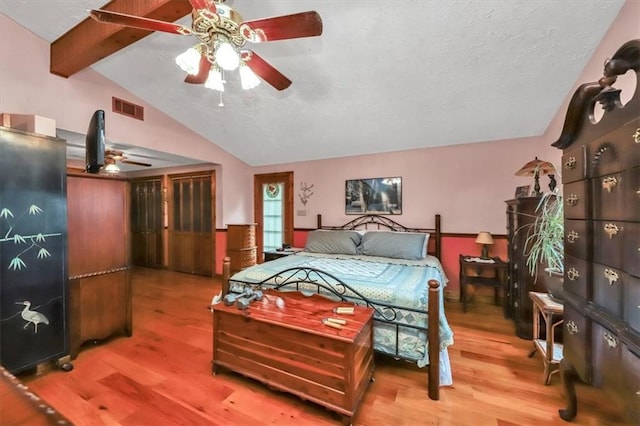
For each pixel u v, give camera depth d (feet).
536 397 5.54
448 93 8.73
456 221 11.93
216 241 15.67
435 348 5.55
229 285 7.89
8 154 5.74
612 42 5.72
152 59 8.68
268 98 10.12
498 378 6.18
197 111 11.51
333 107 10.23
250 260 14.58
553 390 5.75
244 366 5.96
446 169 12.09
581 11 5.62
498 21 6.07
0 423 1.80
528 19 5.94
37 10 6.95
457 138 11.44
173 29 4.58
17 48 7.42
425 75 8.04
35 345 6.15
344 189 14.19
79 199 7.32
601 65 6.18
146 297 12.14
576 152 4.45
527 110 9.17
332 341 4.98
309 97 9.78
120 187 8.21
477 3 5.73
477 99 8.86
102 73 9.44
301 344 5.30
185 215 16.98
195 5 4.07
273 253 13.62
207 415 5.10
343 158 14.23
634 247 3.23
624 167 3.37
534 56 6.88
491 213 11.35
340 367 4.91
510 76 7.68
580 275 4.39
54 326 6.46
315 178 14.96
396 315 6.30
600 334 3.86
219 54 4.42
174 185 17.40
